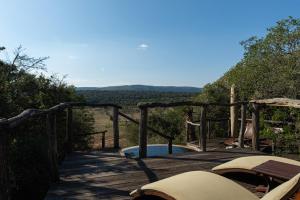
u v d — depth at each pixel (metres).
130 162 7.42
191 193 3.31
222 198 3.33
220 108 14.89
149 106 7.79
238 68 15.56
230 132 12.77
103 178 6.16
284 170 4.20
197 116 15.21
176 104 8.13
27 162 7.42
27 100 11.05
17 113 9.87
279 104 8.34
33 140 7.89
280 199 2.39
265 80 13.57
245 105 9.31
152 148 11.15
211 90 15.85
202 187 3.43
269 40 14.45
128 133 16.62
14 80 11.33
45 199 5.04
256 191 4.61
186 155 8.17
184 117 15.54
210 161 7.50
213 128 14.45
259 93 13.66
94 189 5.54
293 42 13.98
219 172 4.54
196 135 13.58
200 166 7.05
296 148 10.05
